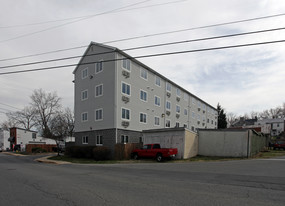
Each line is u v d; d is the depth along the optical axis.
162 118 32.34
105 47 25.34
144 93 28.66
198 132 23.70
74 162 20.50
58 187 7.71
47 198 6.24
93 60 27.22
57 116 47.00
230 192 6.85
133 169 13.23
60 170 13.11
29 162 20.38
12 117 54.19
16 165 16.73
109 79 24.42
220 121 60.38
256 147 23.95
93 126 26.17
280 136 60.41
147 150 20.44
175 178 9.52
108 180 9.13
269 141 34.72
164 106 33.19
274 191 6.96
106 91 24.67
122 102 24.48
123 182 8.62
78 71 30.12
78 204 5.66
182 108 39.16
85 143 27.28
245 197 6.26
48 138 50.47
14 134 45.62
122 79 24.73
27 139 47.75
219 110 61.28
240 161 16.34
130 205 5.57
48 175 10.81
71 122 51.50
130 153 22.64
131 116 25.77
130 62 26.33
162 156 19.08
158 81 32.22
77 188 7.53
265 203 5.71
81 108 28.73
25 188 7.59
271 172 10.78
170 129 22.00
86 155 24.16
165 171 11.95
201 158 20.50
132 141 25.61
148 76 29.86
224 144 21.92
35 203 5.78
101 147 22.42
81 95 28.98
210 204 5.63
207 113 52.38
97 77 26.25
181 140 21.16
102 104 25.08
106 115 24.39
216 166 13.56
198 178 9.45
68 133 48.38
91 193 6.79
